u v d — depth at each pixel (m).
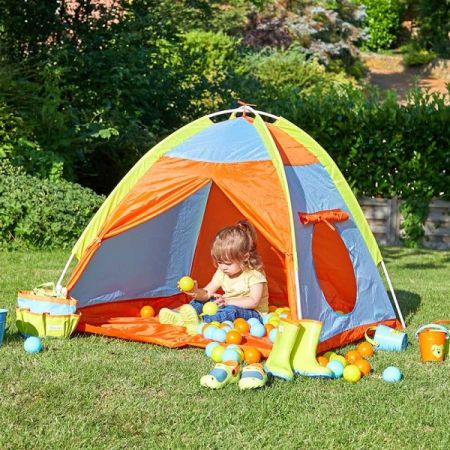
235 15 15.72
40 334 4.78
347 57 18.38
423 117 8.20
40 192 7.04
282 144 5.09
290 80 14.38
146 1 9.15
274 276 5.71
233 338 4.80
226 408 4.13
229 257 5.18
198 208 5.52
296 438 3.93
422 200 8.30
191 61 9.46
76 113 8.06
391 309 5.24
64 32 8.54
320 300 4.80
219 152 5.01
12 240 6.97
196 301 5.27
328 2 18.56
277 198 4.78
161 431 3.96
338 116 8.42
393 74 21.48
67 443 3.86
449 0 22.00
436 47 22.64
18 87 7.70
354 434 3.98
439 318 5.51
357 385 4.40
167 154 5.09
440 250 8.20
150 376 4.38
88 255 4.96
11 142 7.54
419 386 4.41
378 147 8.32
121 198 5.01
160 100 9.04
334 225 5.01
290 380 4.40
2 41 8.30
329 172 5.21
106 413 4.06
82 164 8.62
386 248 8.20
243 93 9.45
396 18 24.08
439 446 3.92
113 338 4.89
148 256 5.38
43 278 6.08
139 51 8.67
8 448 3.81
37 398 4.15
